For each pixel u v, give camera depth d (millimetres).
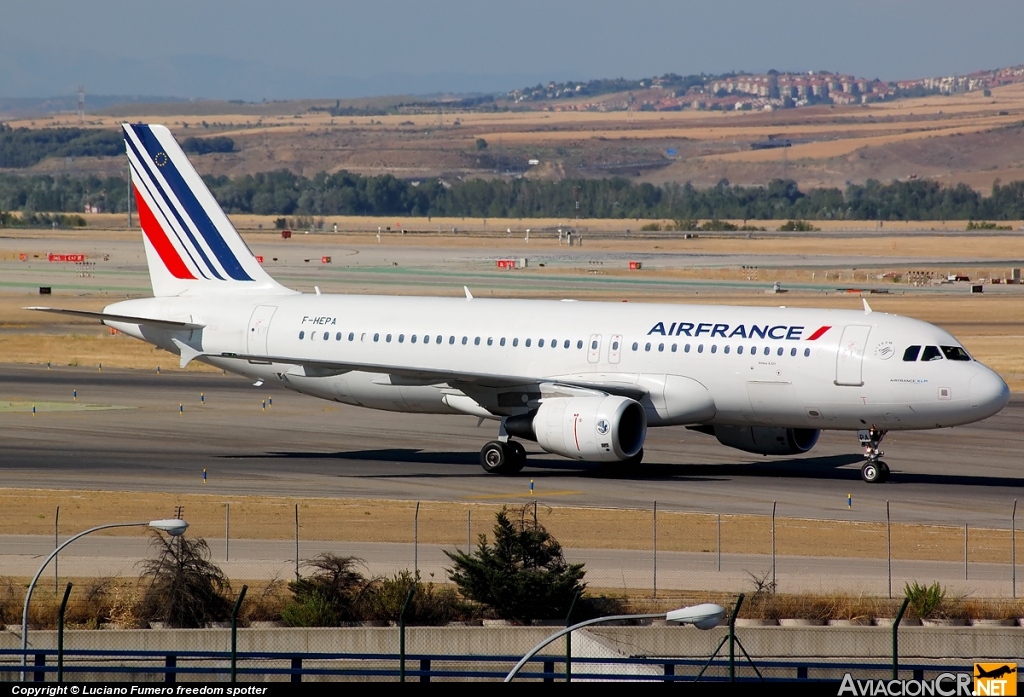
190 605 129250
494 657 115125
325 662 121812
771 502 187875
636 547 159250
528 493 193750
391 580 137625
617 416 196250
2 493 188500
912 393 192125
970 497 193375
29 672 112688
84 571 144000
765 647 124688
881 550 159000
